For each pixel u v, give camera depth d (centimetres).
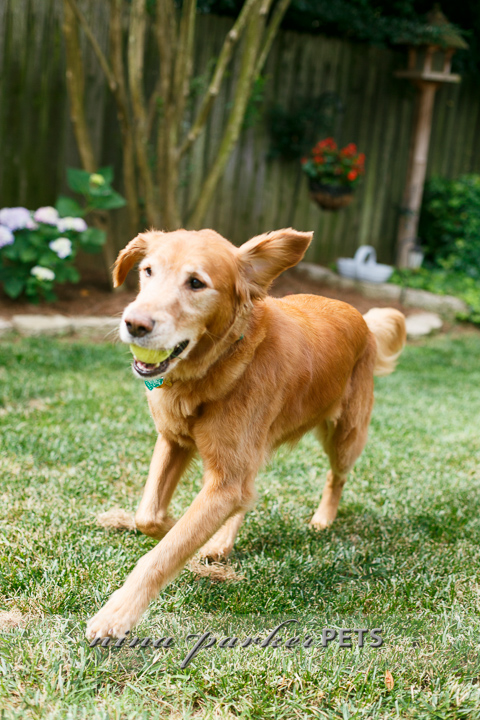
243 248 267
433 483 423
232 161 945
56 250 684
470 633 254
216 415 262
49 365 575
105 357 621
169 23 688
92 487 362
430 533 353
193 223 788
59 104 790
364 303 922
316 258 1069
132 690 213
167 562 239
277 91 961
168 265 243
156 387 263
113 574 278
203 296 242
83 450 407
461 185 1133
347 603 279
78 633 238
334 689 222
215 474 263
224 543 317
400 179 1122
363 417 364
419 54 985
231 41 680
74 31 692
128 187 770
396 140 1096
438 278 1053
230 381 260
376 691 222
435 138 1166
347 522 366
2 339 645
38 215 692
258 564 304
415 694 222
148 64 825
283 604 276
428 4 1122
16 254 691
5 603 255
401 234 1084
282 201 1008
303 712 213
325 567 308
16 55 751
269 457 308
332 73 1002
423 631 256
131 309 231
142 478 382
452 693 223
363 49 1017
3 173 778
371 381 371
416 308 955
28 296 720
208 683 220
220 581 292
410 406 593
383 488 410
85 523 322
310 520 365
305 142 975
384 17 1043
